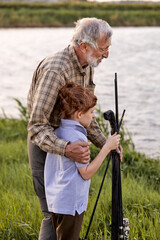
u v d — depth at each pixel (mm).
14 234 3803
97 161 2832
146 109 11117
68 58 3111
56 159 2895
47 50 26125
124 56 22984
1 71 18906
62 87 2947
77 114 2861
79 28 3090
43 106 2996
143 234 3689
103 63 20438
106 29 3062
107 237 3768
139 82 15445
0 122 9258
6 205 4238
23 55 24125
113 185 2971
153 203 4566
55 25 44062
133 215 4051
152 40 30984
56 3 47781
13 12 45000
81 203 2863
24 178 5277
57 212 2826
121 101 12062
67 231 2867
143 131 9086
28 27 43812
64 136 2869
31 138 3020
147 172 6117
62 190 2818
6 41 31344
